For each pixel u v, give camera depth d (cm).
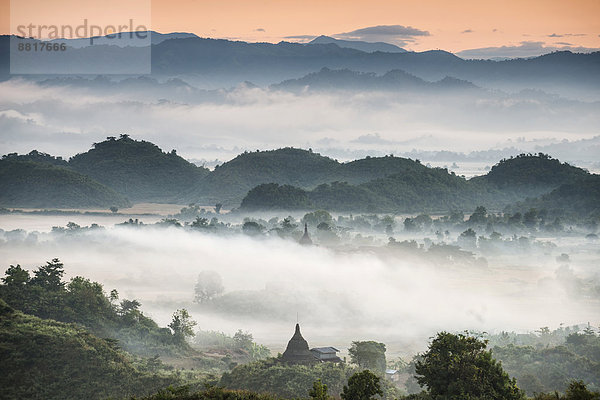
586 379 19700
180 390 16025
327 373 19162
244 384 19162
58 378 19038
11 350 19625
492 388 13938
